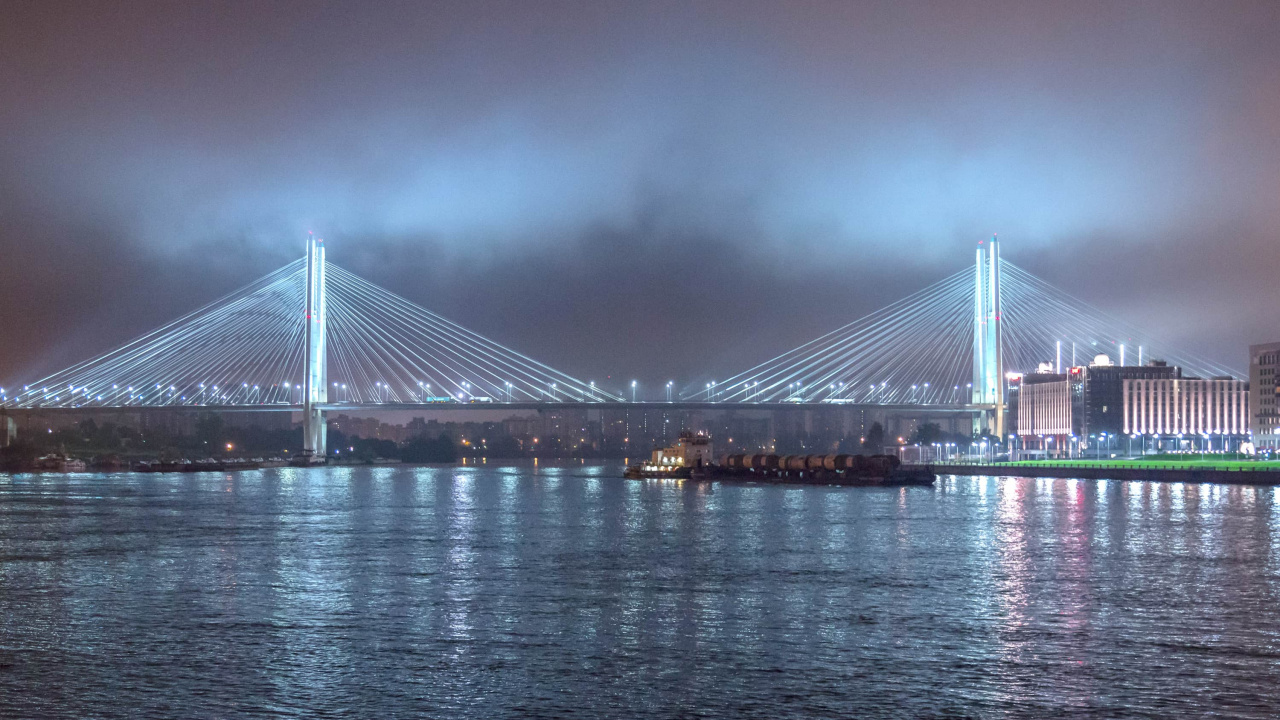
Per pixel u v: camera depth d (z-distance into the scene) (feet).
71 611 190.39
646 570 239.71
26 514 403.95
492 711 132.26
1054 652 158.40
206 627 176.55
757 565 247.91
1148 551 272.10
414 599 201.57
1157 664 151.84
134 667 151.33
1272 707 133.08
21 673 148.56
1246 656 155.84
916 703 134.82
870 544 290.35
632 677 146.10
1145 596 203.72
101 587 216.33
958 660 154.20
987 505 441.27
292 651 159.94
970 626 176.35
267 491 584.40
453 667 151.02
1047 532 321.73
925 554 267.59
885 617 183.73
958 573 233.76
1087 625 176.86
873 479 625.82
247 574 234.17
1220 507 419.54
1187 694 138.00
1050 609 190.80
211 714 131.64
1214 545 284.82
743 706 134.00
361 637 168.96
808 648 161.38
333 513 410.93
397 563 252.42
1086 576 229.04
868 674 147.02
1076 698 136.46
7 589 214.07
